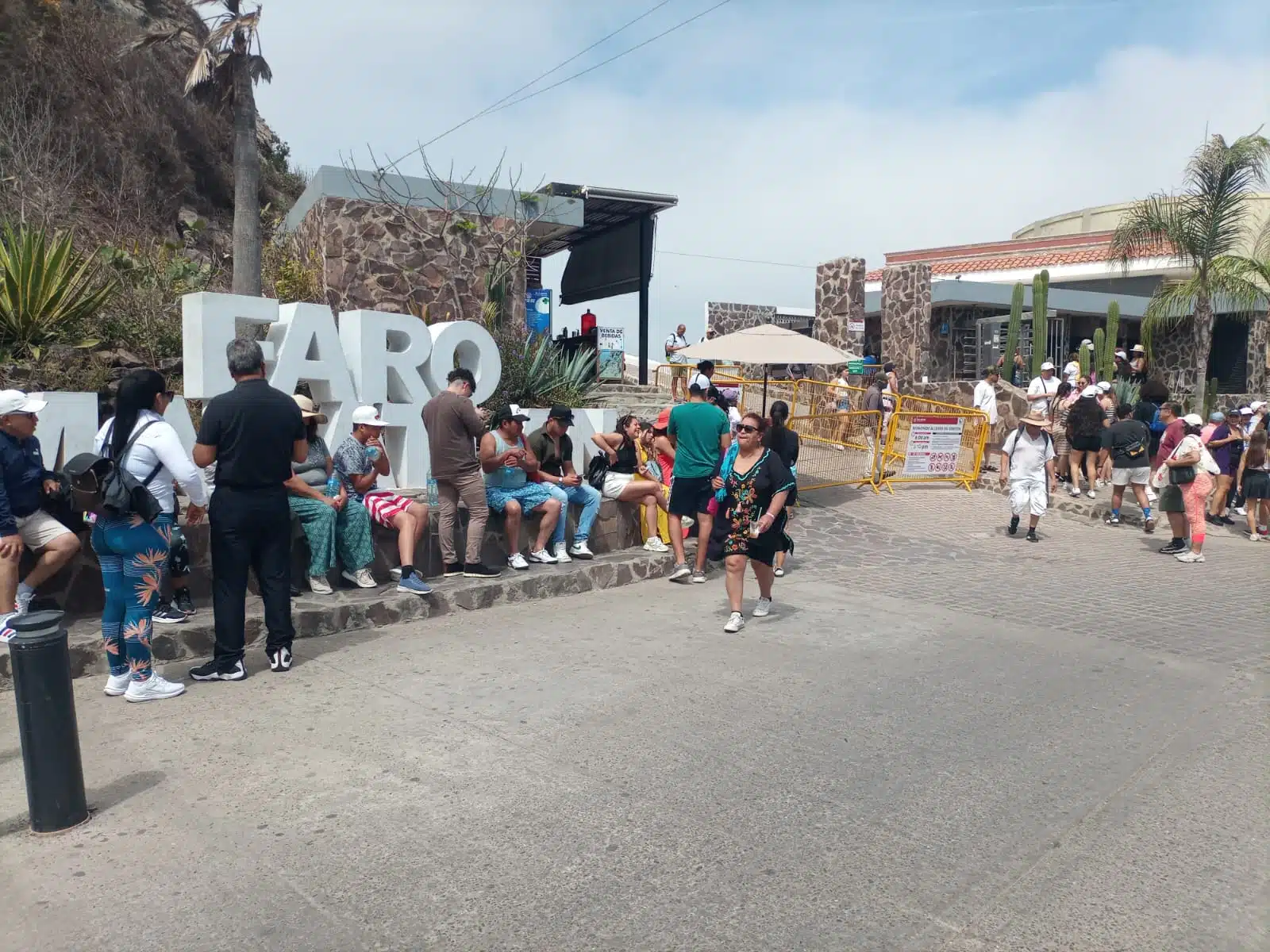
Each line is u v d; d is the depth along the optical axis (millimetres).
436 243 14000
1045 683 5805
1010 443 11523
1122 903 3258
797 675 5836
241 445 5336
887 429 14992
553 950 2938
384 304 13648
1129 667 6199
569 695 5379
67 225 14023
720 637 6742
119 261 11023
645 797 4043
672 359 18219
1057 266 27266
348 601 6793
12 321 9031
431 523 7891
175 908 3162
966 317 24922
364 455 7094
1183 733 4988
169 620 6133
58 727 3672
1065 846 3674
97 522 5082
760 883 3344
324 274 13258
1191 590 8797
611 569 8445
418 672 5777
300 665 5891
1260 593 8727
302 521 6887
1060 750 4688
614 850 3576
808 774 4324
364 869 3422
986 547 10930
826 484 13961
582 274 19812
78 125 17219
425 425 7637
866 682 5727
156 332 10312
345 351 8648
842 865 3482
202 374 7551
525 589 7777
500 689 5473
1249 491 11875
